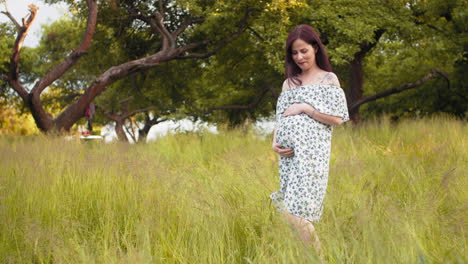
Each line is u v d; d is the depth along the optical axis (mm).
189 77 19828
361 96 16922
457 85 19516
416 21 16938
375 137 8930
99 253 2846
